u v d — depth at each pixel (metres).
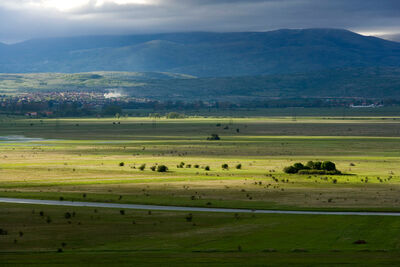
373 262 48.00
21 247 57.41
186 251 54.66
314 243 59.06
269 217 75.44
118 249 55.97
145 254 52.41
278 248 56.53
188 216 75.62
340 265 46.81
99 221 71.75
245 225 69.31
